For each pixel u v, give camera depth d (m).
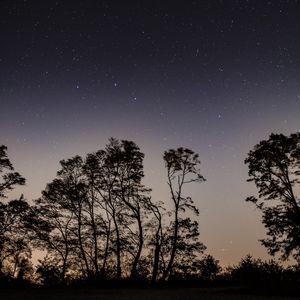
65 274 34.22
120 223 36.09
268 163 31.47
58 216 36.62
